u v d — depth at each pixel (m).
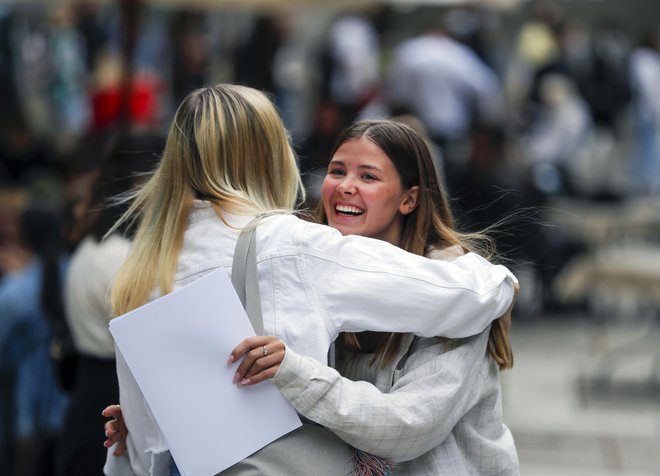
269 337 7.13
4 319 13.98
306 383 7.13
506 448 8.04
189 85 28.05
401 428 7.27
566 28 36.53
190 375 7.16
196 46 28.23
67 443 10.87
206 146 7.67
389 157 8.13
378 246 7.52
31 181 24.45
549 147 31.33
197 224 7.62
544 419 20.14
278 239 7.41
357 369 7.94
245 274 7.34
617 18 43.38
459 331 7.47
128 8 21.11
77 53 27.72
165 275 7.49
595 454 18.05
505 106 31.25
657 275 20.55
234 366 7.17
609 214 27.31
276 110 8.02
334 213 8.20
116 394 10.77
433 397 7.43
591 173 31.36
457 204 23.08
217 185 7.64
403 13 34.41
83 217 11.31
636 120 33.75
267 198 7.83
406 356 7.80
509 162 23.58
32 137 26.81
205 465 7.11
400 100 23.19
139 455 7.81
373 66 32.31
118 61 24.34
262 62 30.16
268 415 7.20
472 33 31.78
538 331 27.36
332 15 34.97
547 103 31.81
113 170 11.19
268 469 7.17
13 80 26.73
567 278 21.42
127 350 7.14
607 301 30.27
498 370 8.12
